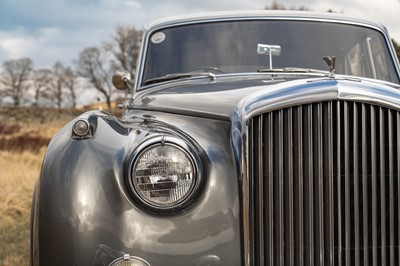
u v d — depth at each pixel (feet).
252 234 9.41
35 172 43.73
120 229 8.94
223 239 9.24
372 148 9.36
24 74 197.88
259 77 13.00
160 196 8.97
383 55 14.71
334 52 14.32
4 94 196.95
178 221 9.10
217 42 14.47
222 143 9.86
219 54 14.24
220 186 9.34
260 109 9.39
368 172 9.41
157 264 9.00
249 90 11.08
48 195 9.05
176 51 14.52
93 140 9.42
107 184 9.03
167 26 15.07
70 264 8.85
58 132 9.89
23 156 52.34
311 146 9.36
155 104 11.44
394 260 9.50
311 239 9.40
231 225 9.30
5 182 38.32
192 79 13.51
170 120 10.68
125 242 8.93
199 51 14.38
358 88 9.32
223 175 9.40
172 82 13.58
